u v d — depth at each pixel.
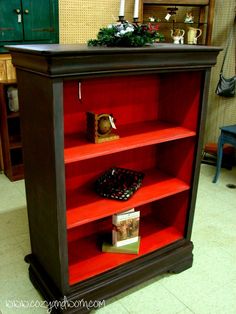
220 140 3.19
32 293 1.82
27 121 1.57
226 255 2.20
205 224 2.56
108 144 1.61
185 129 1.88
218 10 3.68
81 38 3.48
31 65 1.35
